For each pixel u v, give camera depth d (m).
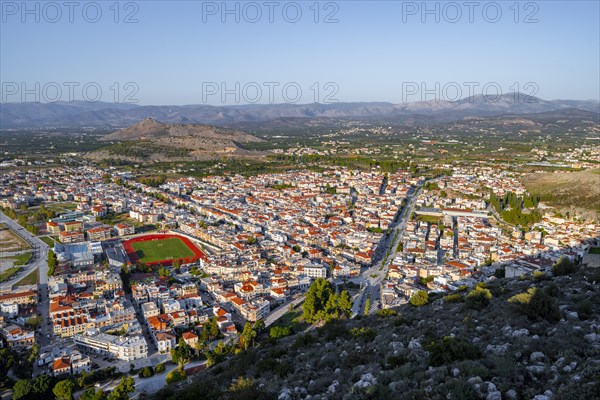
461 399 94.81
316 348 184.75
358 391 112.00
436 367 113.94
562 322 136.25
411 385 108.50
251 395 137.25
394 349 141.88
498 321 150.12
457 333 146.25
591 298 161.50
